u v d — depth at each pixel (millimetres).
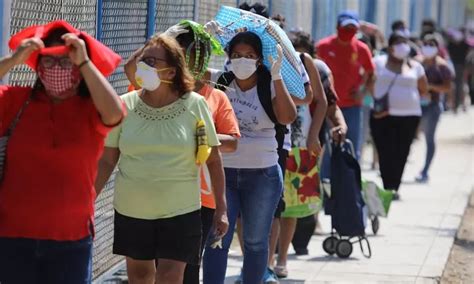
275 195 14375
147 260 12016
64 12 13641
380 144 27766
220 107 13078
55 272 9945
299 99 15734
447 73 32406
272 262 17094
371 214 21875
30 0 12555
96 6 14844
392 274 18953
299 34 18484
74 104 9867
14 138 9812
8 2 11555
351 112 25297
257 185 14234
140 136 11625
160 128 11617
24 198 9781
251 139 14180
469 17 116750
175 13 19000
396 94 27219
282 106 14031
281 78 14023
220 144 12547
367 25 34562
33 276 9922
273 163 14328
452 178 34531
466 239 23719
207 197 13008
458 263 21000
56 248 9859
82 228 9984
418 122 27531
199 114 11766
